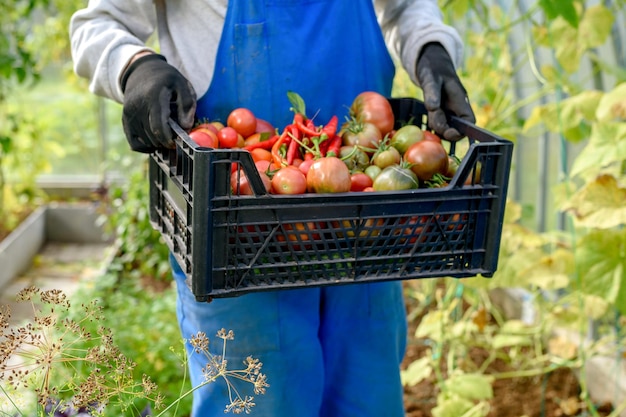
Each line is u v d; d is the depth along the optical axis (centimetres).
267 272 155
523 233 292
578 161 251
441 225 160
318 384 198
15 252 475
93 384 147
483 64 334
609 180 249
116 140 600
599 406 298
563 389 315
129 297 387
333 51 192
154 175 187
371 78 197
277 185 158
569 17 256
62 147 597
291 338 191
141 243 456
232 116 182
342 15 191
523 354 342
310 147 182
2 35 469
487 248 163
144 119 167
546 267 287
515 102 370
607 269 251
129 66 175
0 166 512
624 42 299
